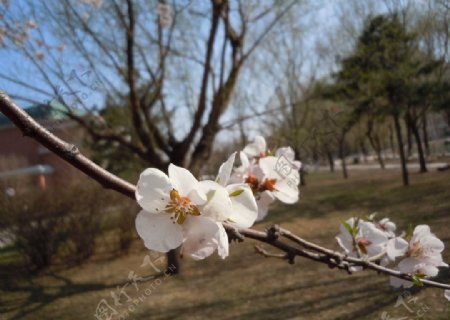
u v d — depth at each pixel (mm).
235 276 5906
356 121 7133
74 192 8594
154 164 6625
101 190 8820
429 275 1677
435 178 6820
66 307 5625
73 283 6871
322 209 8914
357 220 1643
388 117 8547
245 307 4648
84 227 8406
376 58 6723
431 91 6117
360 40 7016
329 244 5824
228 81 7027
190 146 6609
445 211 4242
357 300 4105
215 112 6738
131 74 6117
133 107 6262
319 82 8883
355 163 18547
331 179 16688
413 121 7812
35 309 5656
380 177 12781
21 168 12672
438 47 5145
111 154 8641
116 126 7105
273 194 1505
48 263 8172
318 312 4031
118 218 9008
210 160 7414
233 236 1045
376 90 6891
